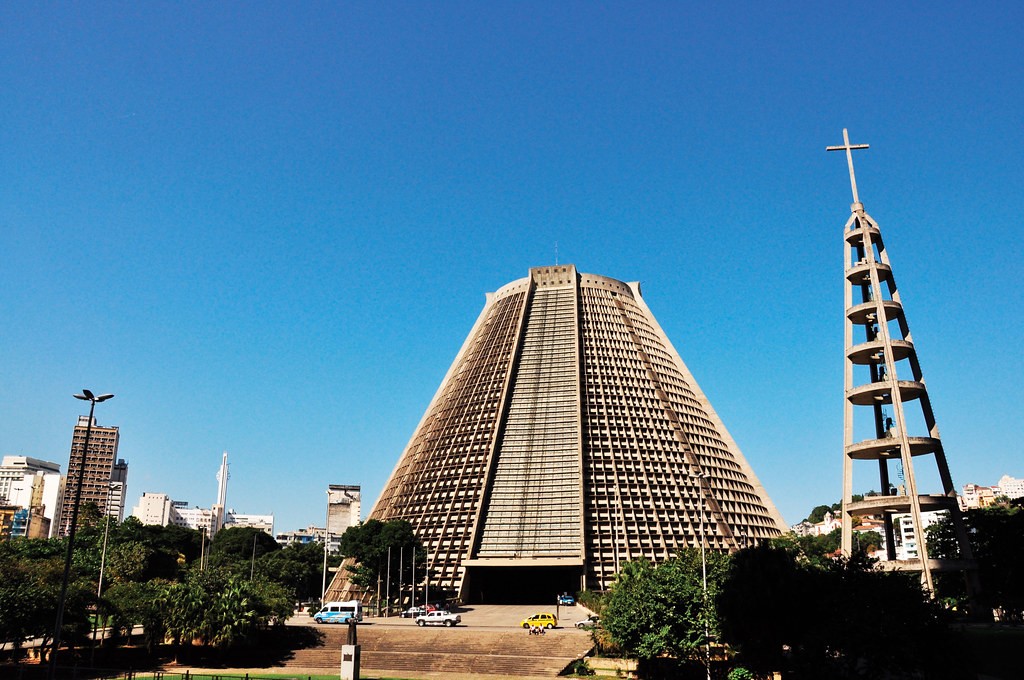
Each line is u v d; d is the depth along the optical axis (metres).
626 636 58.06
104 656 70.00
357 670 61.03
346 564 116.81
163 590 72.44
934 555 86.69
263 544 188.25
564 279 142.75
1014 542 72.06
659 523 109.75
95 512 162.25
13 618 60.62
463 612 96.31
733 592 48.31
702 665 58.16
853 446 72.06
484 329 142.50
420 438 133.62
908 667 41.56
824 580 46.25
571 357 129.00
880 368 77.25
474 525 109.25
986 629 61.75
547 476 114.12
